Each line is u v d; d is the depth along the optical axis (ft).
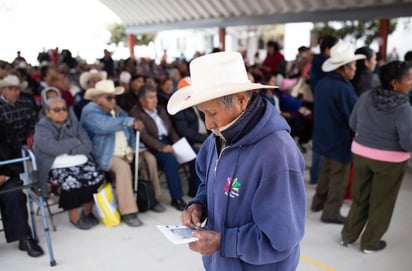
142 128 11.28
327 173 10.98
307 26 66.08
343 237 9.29
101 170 10.94
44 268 8.66
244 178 3.78
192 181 12.63
